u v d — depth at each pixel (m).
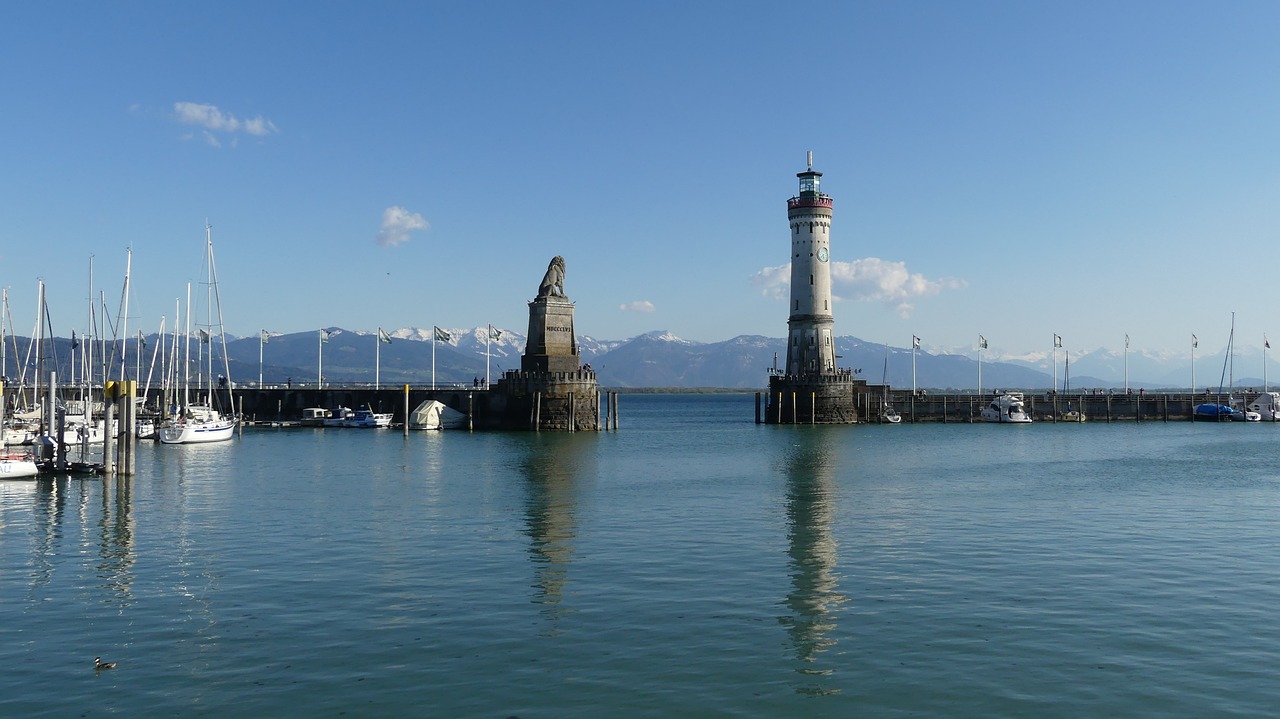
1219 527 55.56
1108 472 89.25
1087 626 34.53
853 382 185.25
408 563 45.50
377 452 112.00
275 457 104.38
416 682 29.09
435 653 31.72
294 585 40.97
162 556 47.19
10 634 33.91
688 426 190.88
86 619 35.72
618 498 69.44
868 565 44.94
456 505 65.50
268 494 71.31
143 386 177.12
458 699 27.77
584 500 68.25
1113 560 45.91
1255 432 157.00
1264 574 42.75
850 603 37.88
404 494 71.62
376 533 53.84
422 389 170.25
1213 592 39.44
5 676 29.67
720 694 28.16
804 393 176.50
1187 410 192.62
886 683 28.98
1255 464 97.88
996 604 37.59
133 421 79.94
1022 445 126.62
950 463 99.31
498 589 40.25
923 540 51.50
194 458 102.94
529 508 64.06
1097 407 191.62
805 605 37.56
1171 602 37.84
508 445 124.56
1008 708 27.06
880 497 70.00
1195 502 66.88
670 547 49.59
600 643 32.78
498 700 27.69
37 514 60.91
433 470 90.44
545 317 154.25
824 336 178.25
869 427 170.62
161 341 170.25
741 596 39.03
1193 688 28.47
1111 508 63.81
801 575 42.84
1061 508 63.88
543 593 39.59
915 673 29.81
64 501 67.00
